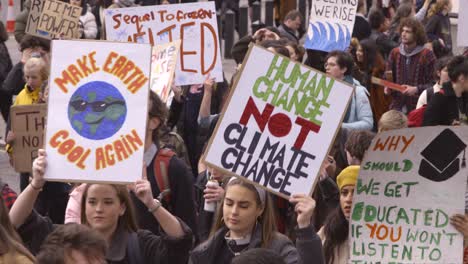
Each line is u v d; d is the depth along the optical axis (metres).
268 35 23.89
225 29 42.81
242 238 11.90
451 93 19.22
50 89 12.02
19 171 16.52
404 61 25.28
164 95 18.03
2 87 23.53
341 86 11.68
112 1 38.09
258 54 11.59
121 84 12.05
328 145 11.70
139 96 12.02
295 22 30.78
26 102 19.81
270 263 9.29
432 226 11.07
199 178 16.14
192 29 20.73
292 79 11.65
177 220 11.76
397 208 11.20
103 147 11.92
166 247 11.75
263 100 11.62
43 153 11.87
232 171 11.62
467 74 19.00
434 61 25.09
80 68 12.06
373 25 30.44
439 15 32.06
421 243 11.09
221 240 11.98
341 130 17.55
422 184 11.09
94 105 12.01
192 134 20.16
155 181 14.24
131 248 11.89
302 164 11.66
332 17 25.92
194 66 20.62
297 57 22.00
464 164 10.94
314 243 11.19
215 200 13.95
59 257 9.74
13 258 10.51
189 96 20.31
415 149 11.08
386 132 11.14
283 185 11.65
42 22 24.97
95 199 11.82
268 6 43.66
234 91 11.59
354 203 11.36
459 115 19.30
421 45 25.19
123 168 11.89
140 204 13.59
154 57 18.52
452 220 10.99
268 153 11.65
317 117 11.68
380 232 11.27
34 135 16.45
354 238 11.36
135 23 20.98
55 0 24.97
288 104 11.66
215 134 11.58
